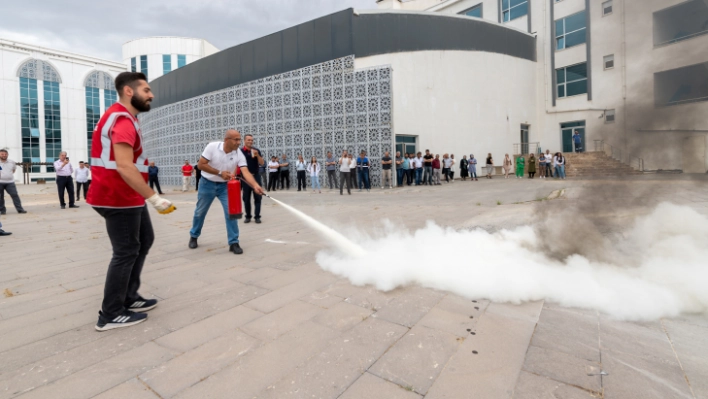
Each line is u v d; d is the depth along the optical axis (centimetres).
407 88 1809
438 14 1892
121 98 236
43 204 1223
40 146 3844
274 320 239
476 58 2038
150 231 265
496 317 236
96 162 224
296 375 176
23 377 180
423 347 199
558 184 1284
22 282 341
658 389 159
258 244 485
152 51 3884
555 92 2234
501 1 2467
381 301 267
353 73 1623
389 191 1374
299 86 1752
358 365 183
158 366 188
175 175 2298
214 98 2038
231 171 449
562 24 2169
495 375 172
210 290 304
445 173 1820
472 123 2034
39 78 3825
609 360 183
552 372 173
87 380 177
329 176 1528
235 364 188
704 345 197
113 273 232
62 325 242
